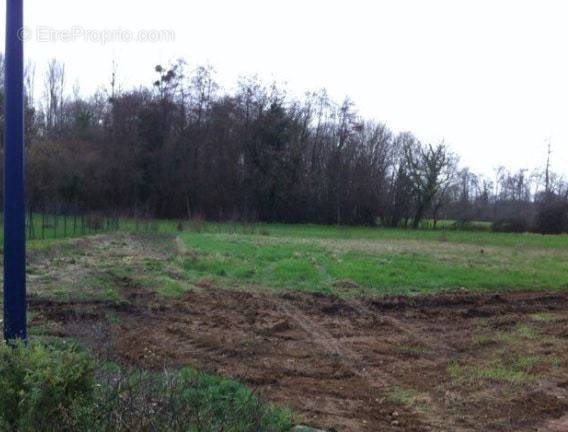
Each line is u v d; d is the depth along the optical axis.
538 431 5.12
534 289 12.85
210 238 22.84
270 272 13.58
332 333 8.51
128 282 11.76
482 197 50.12
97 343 6.80
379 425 5.12
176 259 15.63
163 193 45.97
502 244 27.73
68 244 18.55
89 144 43.16
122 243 21.36
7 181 4.44
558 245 27.55
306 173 49.59
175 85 49.81
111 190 42.44
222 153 47.81
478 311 10.33
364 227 46.62
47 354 3.54
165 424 3.45
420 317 9.83
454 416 5.41
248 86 54.47
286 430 4.73
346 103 52.25
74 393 3.36
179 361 6.65
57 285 10.95
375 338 8.34
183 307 9.70
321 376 6.50
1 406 3.27
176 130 48.06
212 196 46.66
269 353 7.30
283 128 48.44
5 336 4.39
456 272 14.10
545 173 51.41
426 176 48.44
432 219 49.53
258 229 32.84
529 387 6.29
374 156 50.59
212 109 49.16
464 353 7.70
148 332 7.98
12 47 4.43
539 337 8.62
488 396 5.98
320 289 11.77
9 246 4.43
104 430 3.27
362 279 12.80
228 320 8.94
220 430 3.72
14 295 4.41
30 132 40.78
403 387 6.21
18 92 4.44
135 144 45.53
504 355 7.59
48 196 32.19
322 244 21.61
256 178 47.38
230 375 6.22
